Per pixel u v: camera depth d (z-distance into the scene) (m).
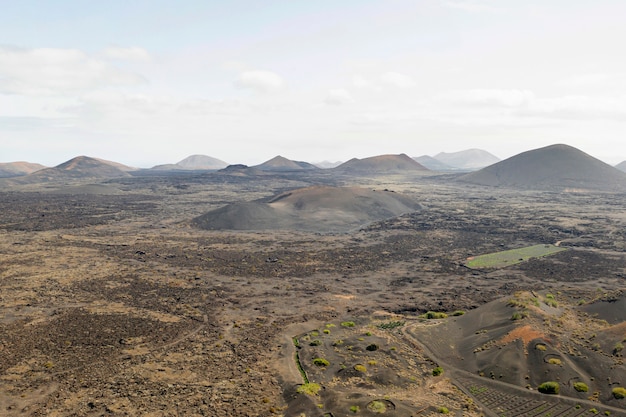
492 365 64.44
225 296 104.75
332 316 91.69
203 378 62.44
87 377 62.25
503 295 106.56
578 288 112.56
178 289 109.38
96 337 77.38
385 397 55.09
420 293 109.44
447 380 62.94
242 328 83.62
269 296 105.50
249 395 57.44
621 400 54.31
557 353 63.81
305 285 116.06
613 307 83.38
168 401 55.50
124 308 93.62
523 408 54.44
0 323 82.56
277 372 64.50
